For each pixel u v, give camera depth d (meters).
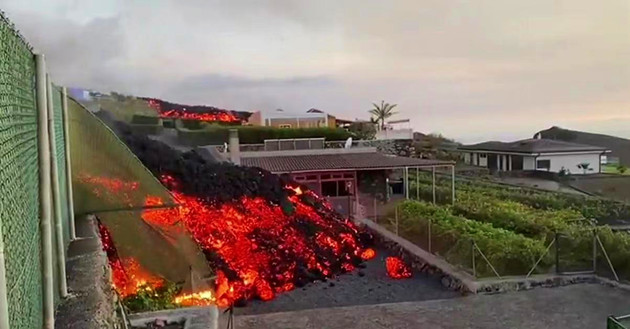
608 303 9.97
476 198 21.41
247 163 23.94
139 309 7.91
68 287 4.87
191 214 13.55
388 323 9.33
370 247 17.05
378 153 27.92
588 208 18.55
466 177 31.91
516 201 21.67
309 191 20.48
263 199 16.62
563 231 13.15
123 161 8.76
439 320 9.41
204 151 25.89
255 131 38.09
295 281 12.88
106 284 5.37
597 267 11.84
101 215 8.77
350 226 18.39
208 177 16.23
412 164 22.88
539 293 10.90
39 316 3.47
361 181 25.19
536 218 15.67
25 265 2.86
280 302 11.48
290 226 15.65
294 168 22.67
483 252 12.16
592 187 25.56
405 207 18.22
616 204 18.67
